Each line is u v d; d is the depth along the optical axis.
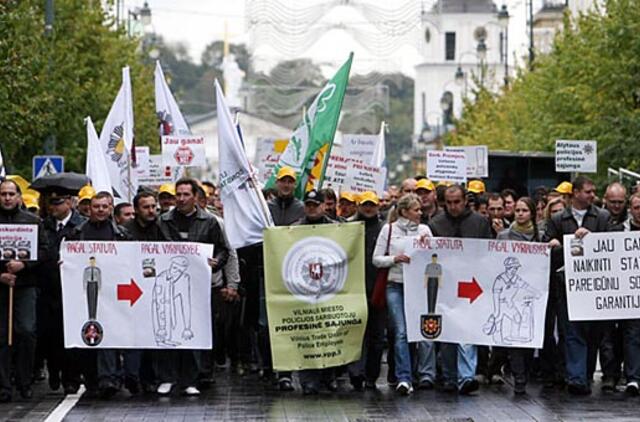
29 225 21.20
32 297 21.48
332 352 22.08
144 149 35.12
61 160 36.66
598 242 21.84
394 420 19.16
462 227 22.19
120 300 21.73
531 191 44.25
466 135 92.69
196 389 22.02
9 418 19.62
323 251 22.08
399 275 22.16
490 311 22.02
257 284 23.39
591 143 34.75
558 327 22.33
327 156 26.42
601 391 22.33
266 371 23.39
